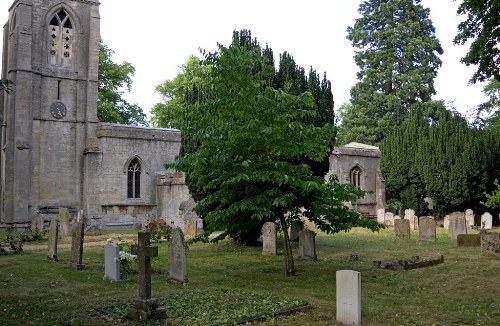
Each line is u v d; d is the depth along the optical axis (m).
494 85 49.75
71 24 38.44
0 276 14.84
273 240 20.19
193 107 15.77
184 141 25.16
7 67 39.44
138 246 10.00
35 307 10.85
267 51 24.69
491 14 16.44
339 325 9.28
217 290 12.41
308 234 18.89
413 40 56.34
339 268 16.69
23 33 35.81
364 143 54.94
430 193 39.62
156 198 38.34
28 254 20.28
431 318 9.84
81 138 37.72
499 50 16.88
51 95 37.19
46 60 37.19
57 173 36.88
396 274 15.24
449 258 18.70
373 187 46.19
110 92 49.97
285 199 13.73
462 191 37.94
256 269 16.70
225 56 15.16
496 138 39.97
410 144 42.34
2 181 36.72
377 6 59.22
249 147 14.85
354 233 29.69
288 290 13.02
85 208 36.72
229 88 15.39
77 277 14.73
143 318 9.52
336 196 14.99
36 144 36.28
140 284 9.89
